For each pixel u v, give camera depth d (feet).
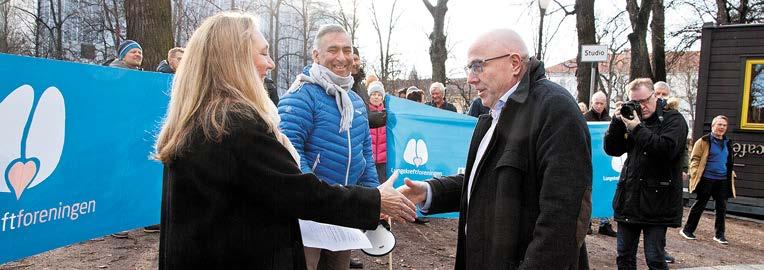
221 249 5.26
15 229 9.59
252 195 5.31
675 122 12.84
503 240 6.31
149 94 13.62
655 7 59.41
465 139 19.58
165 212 5.86
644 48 54.90
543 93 6.46
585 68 49.80
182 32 75.72
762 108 32.81
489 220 6.53
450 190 8.07
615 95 119.75
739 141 33.50
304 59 107.04
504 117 6.63
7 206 9.37
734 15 65.41
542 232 5.89
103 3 81.71
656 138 12.59
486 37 7.02
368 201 5.76
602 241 21.84
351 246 7.41
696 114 34.91
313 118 9.27
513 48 6.92
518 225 6.32
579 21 50.29
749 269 19.10
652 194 12.97
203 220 5.22
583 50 31.04
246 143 5.22
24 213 9.78
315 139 9.23
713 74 34.30
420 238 20.02
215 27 5.71
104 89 12.00
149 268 13.67
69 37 90.27
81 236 11.48
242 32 5.76
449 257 17.58
